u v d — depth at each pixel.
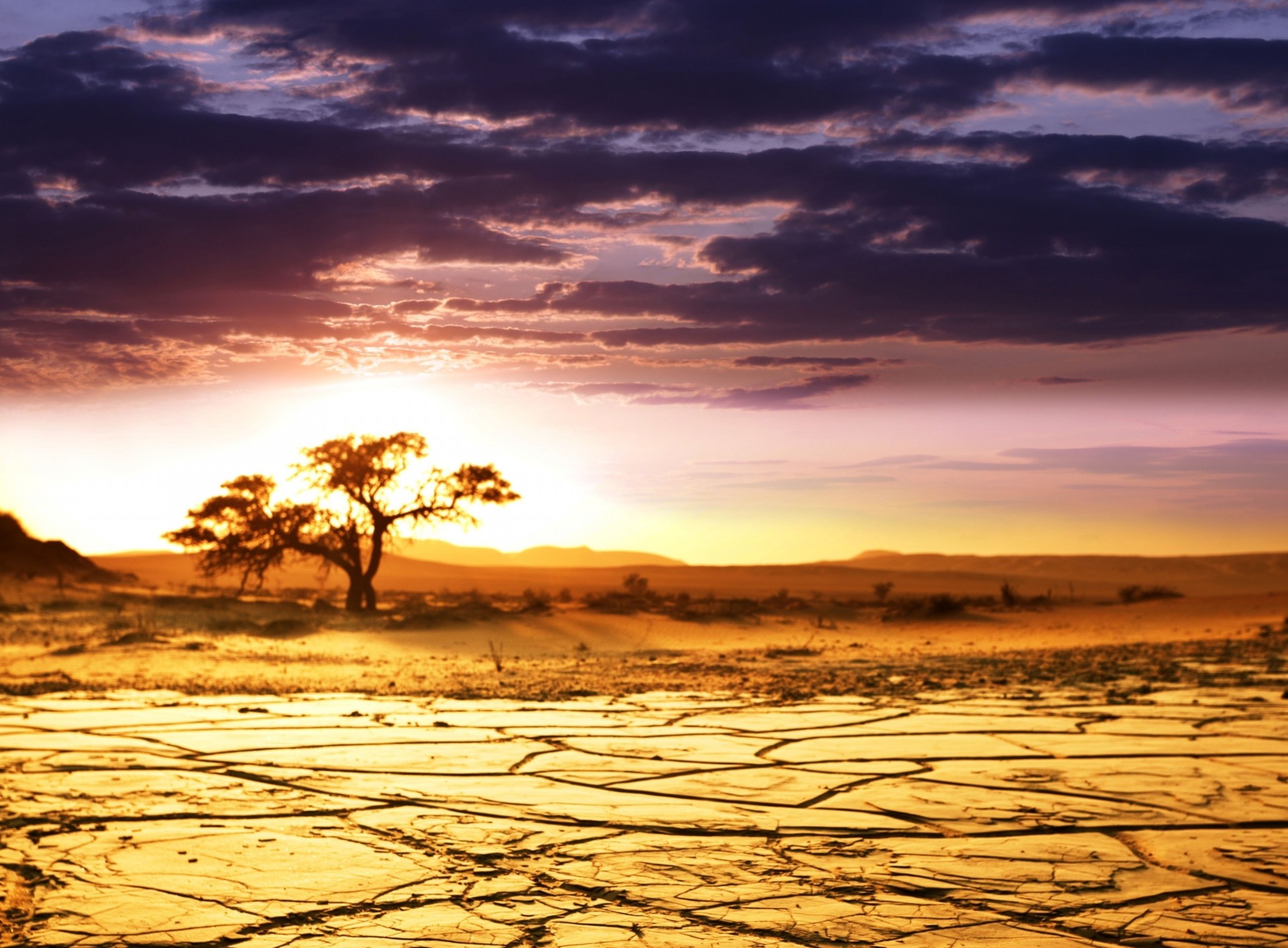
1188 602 43.19
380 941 4.29
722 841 5.85
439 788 7.34
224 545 50.50
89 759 8.61
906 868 5.28
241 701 13.47
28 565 74.19
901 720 10.82
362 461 49.25
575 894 4.90
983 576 161.12
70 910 4.71
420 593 79.69
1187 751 8.60
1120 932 4.34
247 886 5.05
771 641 35.16
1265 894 4.83
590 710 12.02
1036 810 6.52
